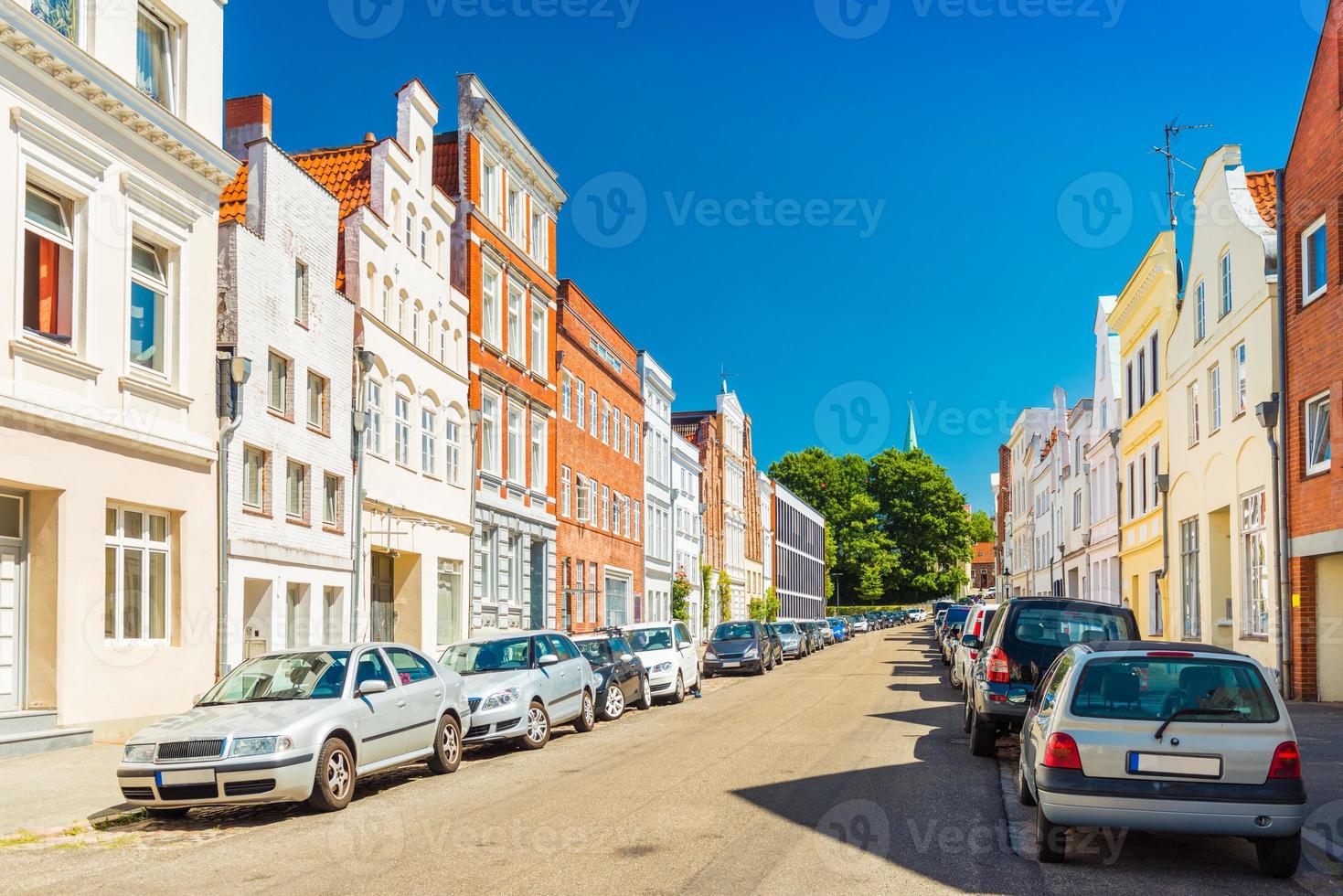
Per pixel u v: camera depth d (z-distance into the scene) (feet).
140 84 58.03
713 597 207.31
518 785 40.34
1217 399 86.63
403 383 88.53
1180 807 25.25
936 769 42.09
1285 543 69.26
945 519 363.35
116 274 54.29
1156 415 105.19
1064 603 45.11
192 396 59.72
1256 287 75.10
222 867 27.55
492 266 108.06
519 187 116.06
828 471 370.73
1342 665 66.39
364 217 81.51
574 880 25.02
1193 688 26.30
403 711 41.45
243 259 64.90
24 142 48.49
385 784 42.86
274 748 34.45
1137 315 113.29
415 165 91.66
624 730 61.05
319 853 28.89
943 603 287.48
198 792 34.12
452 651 56.90
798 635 148.25
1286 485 69.56
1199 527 89.92
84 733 50.39
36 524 50.31
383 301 85.92
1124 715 26.20
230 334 63.77
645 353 163.22
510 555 111.45
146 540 57.11
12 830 32.27
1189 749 25.52
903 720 60.75
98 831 33.53
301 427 71.56
